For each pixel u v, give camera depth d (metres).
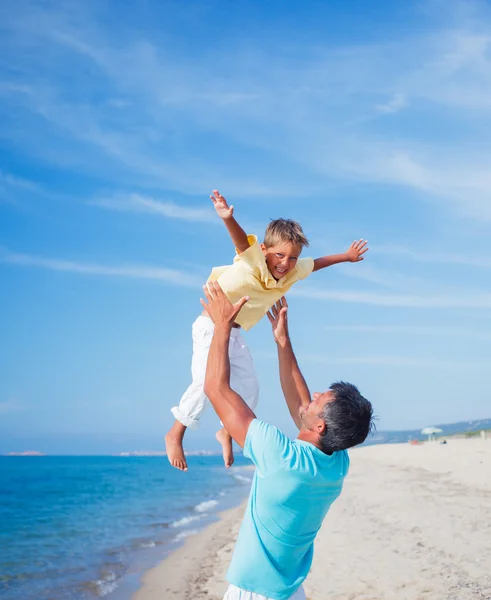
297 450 2.94
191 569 9.28
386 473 23.70
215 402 3.05
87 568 9.52
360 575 7.50
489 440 45.00
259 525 3.00
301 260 4.15
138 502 21.70
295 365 3.71
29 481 39.09
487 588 6.75
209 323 3.93
